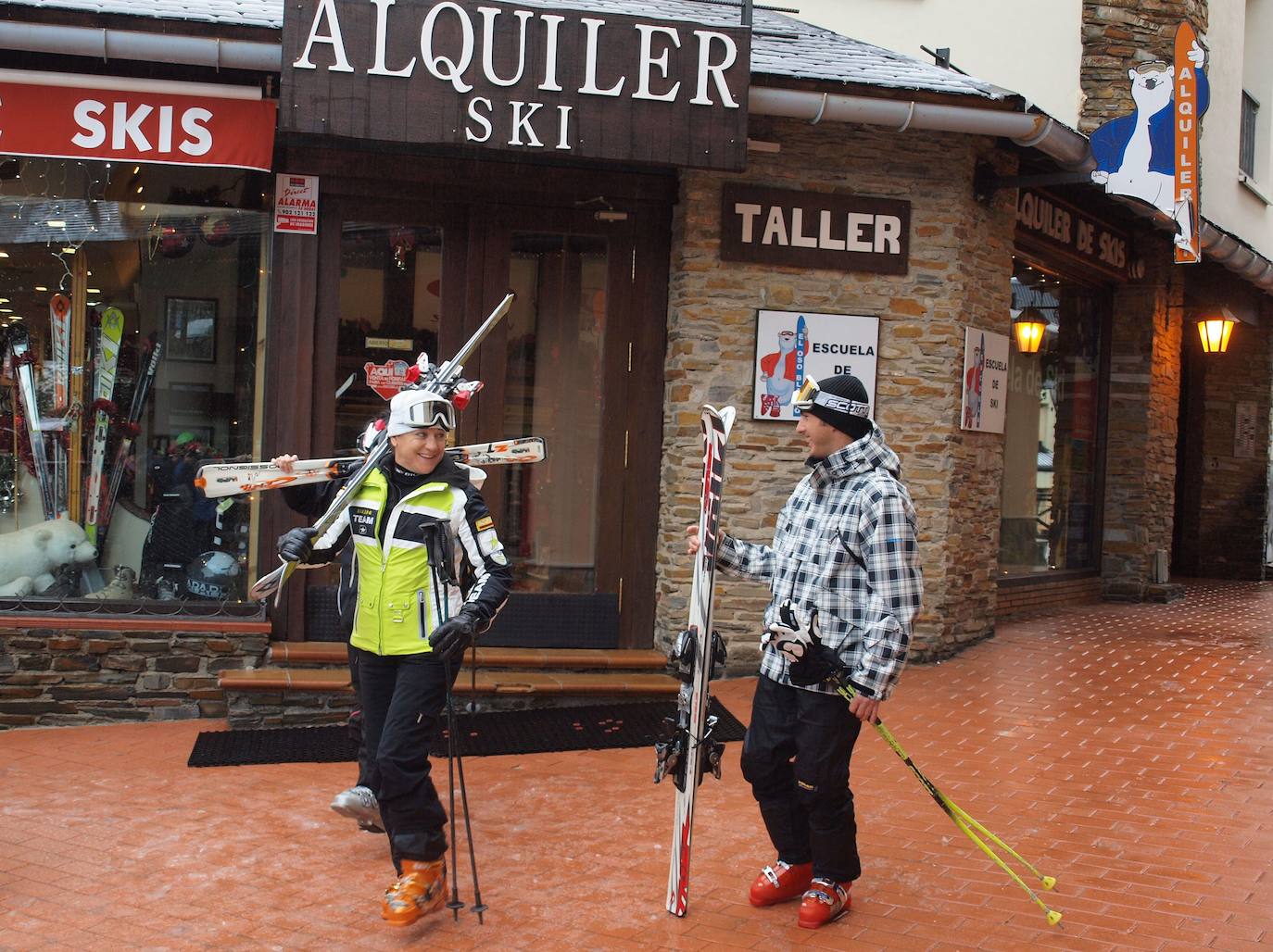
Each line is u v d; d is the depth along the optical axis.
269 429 7.61
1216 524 16.08
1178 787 5.92
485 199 7.94
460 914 4.40
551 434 8.20
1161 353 12.58
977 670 8.42
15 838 5.10
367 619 4.54
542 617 8.15
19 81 6.84
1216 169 13.88
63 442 7.47
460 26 6.89
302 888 4.61
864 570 4.19
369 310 7.81
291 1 6.67
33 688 7.06
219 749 6.51
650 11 8.12
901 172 8.43
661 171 8.12
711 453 4.41
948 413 8.59
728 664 8.20
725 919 4.39
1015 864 4.92
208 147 7.09
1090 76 11.38
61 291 7.43
